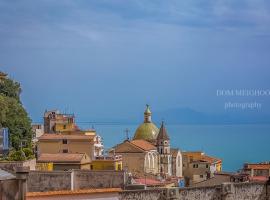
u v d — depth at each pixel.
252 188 85.19
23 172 50.25
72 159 142.62
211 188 81.25
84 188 89.12
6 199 49.22
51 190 85.94
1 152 137.50
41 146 165.88
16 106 167.12
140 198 76.50
